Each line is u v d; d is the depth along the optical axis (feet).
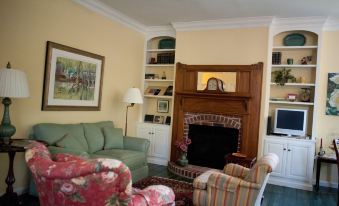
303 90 16.08
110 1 14.23
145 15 16.43
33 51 11.52
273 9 14.16
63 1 12.84
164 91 19.74
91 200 5.17
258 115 15.74
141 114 19.53
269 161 9.27
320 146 15.21
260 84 15.74
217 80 16.38
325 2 12.81
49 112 12.51
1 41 10.22
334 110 15.26
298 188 14.83
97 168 4.91
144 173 14.08
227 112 16.40
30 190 11.19
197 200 9.82
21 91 9.33
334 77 15.29
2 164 10.72
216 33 16.99
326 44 15.57
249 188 9.04
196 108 17.26
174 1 13.85
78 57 13.75
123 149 14.35
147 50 19.65
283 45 16.49
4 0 10.24
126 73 17.81
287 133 15.39
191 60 17.66
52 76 12.39
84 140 12.80
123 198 5.20
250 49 16.08
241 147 16.01
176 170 16.03
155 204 6.36
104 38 15.62
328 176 15.43
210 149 17.15
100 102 15.48
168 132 18.19
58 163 5.32
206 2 13.74
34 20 11.47
